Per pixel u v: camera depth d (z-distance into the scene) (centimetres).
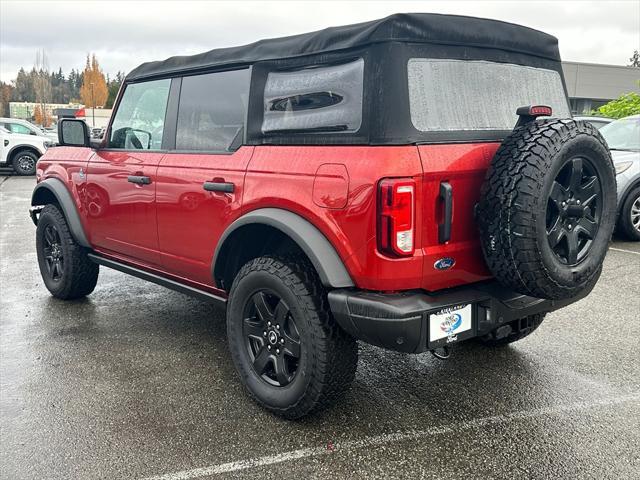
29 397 329
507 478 252
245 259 337
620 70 3956
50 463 265
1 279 584
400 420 302
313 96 283
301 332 282
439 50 270
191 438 286
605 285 547
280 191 286
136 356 387
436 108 265
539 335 421
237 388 340
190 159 351
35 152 1725
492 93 292
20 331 434
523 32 307
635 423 297
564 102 336
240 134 325
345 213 256
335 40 274
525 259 246
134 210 398
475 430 292
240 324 317
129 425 298
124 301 511
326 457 270
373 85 254
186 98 367
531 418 303
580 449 274
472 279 278
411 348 252
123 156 411
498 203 248
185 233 357
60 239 492
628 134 813
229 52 338
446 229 255
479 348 397
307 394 285
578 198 264
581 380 348
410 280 252
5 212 1012
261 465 264
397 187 241
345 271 264
